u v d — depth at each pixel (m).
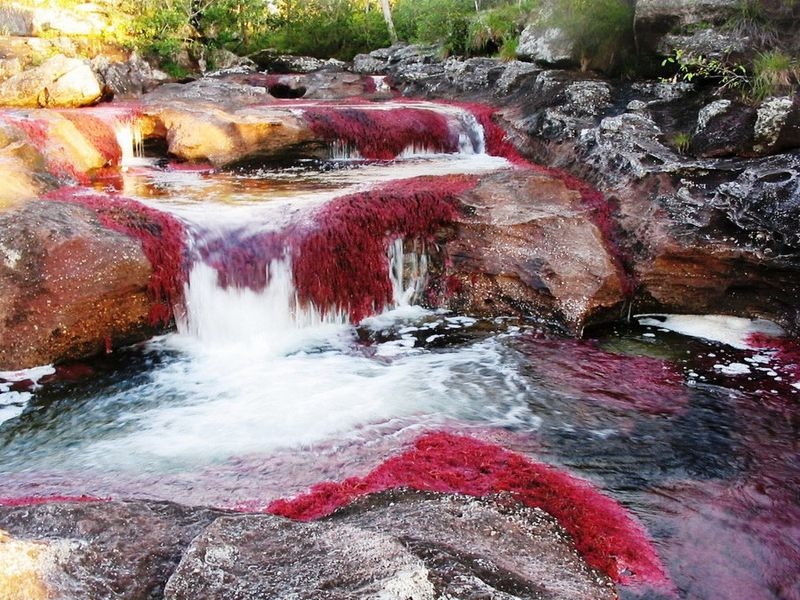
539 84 12.68
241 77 19.25
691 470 5.01
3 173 8.15
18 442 5.38
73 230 6.85
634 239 8.18
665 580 3.88
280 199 8.84
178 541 3.39
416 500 4.28
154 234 7.34
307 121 12.04
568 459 5.10
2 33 16.64
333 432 5.43
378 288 8.12
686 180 8.34
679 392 6.16
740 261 7.46
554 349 7.08
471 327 7.68
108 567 3.12
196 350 7.11
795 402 5.98
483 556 3.44
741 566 4.04
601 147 9.65
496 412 5.77
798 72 8.74
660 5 10.86
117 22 18.72
